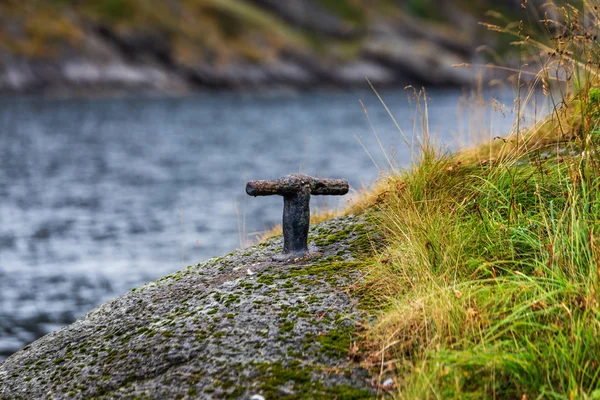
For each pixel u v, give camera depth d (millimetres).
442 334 5188
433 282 5711
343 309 5812
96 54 150750
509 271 5680
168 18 171000
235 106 139125
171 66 165250
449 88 197375
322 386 5023
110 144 75250
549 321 5230
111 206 37938
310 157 63188
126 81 152875
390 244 6891
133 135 85125
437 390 4684
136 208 37281
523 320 5219
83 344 6281
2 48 137500
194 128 95750
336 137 83250
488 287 5457
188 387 5246
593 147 6965
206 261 7535
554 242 5809
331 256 6973
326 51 197375
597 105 7535
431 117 91375
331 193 7254
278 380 5117
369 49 197875
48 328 16156
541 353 4918
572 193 6469
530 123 8484
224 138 83312
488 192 6957
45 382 5906
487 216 6633
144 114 115375
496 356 4750
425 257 6137
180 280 7090
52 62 142875
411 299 5609
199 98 154625
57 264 23484
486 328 5176
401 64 196875
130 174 52688
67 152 67062
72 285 20422
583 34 7398
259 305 5992
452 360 4859
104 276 21609
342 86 189000
